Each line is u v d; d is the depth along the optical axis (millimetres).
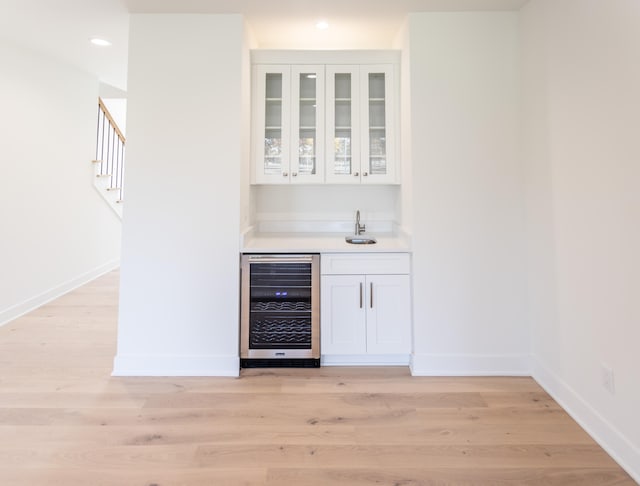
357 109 2996
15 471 1689
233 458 1799
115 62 4176
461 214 2672
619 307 1780
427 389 2475
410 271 2756
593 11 1904
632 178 1679
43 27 3113
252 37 3006
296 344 2779
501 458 1803
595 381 1962
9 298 3709
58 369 2715
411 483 1646
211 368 2682
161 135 2637
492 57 2658
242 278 2725
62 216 4555
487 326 2688
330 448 1878
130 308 2664
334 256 2752
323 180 3010
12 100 3672
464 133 2664
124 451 1837
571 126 2111
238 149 2648
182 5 2549
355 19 2801
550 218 2355
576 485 1631
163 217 2654
